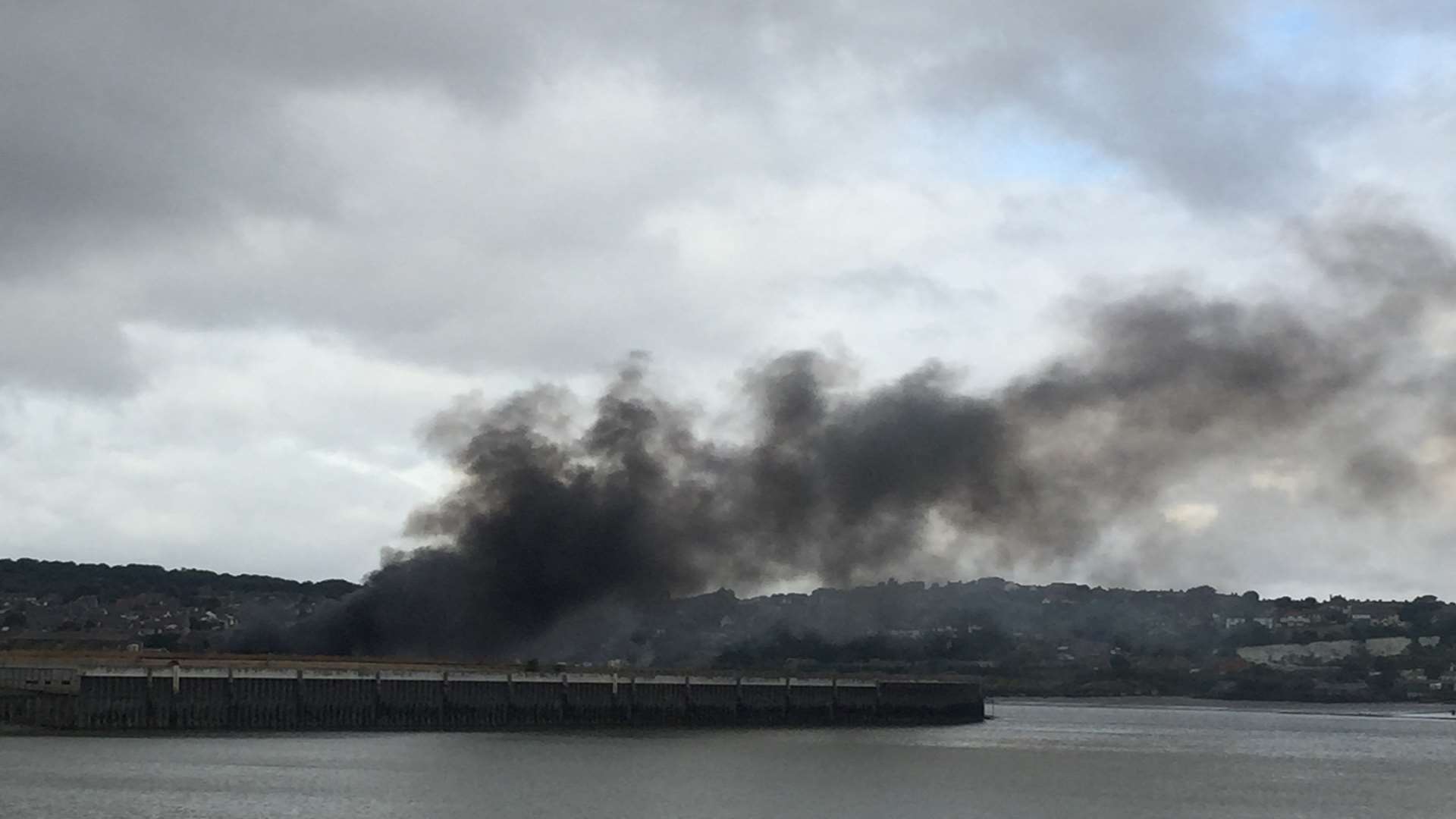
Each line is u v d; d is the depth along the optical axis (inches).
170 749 7003.0
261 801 5408.5
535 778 6343.5
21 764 6200.8
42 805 5137.8
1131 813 6067.9
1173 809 6274.6
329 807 5339.6
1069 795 6579.7
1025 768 7795.3
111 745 7086.6
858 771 7160.4
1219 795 6924.2
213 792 5565.9
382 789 5826.8
